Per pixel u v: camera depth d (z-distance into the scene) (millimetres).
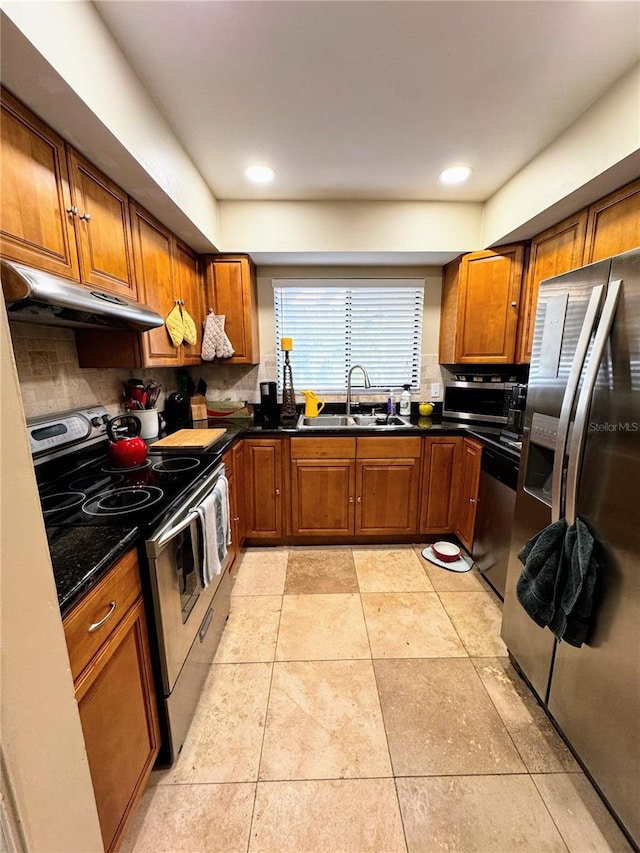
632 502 952
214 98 1441
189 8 1057
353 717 1367
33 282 925
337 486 2547
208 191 2176
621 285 980
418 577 2266
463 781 1158
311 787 1143
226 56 1232
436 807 1090
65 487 1344
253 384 2992
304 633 1793
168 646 1139
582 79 1357
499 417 2541
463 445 2477
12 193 960
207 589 1544
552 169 1753
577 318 1172
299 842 1015
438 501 2580
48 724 497
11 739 432
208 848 1005
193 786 1146
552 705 1297
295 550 2609
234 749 1255
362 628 1828
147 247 1754
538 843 1011
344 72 1311
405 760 1219
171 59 1242
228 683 1513
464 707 1407
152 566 1063
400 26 1122
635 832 969
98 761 832
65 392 1595
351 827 1045
